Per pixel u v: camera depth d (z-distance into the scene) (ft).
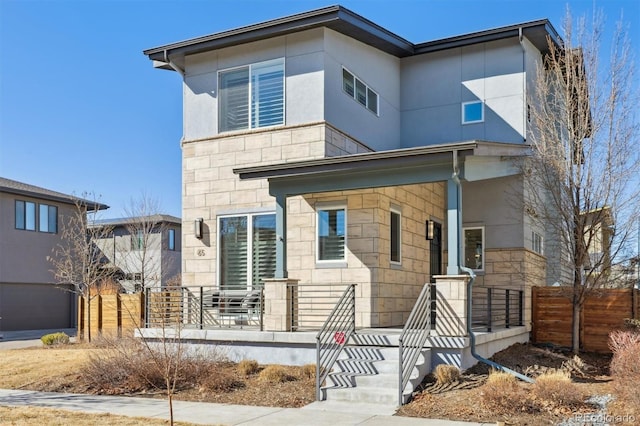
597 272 49.08
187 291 45.73
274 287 40.78
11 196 104.88
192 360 38.29
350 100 49.96
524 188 50.52
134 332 44.83
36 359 48.67
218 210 49.37
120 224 116.88
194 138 51.16
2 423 27.48
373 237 42.91
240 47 50.14
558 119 47.42
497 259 51.39
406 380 31.24
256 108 49.08
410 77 58.18
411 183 37.58
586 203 45.06
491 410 27.99
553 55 48.42
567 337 48.70
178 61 52.60
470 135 54.65
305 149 46.26
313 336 37.81
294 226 45.85
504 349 42.93
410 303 47.83
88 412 30.27
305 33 47.42
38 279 108.17
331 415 28.81
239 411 30.07
